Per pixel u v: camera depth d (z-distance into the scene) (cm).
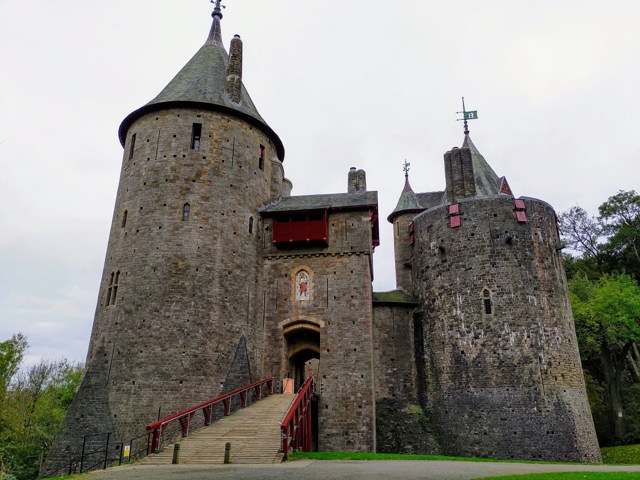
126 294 2641
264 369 2805
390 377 3100
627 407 3616
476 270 2988
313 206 3058
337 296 2883
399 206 4144
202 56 3447
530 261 2966
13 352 3844
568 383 2773
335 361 2748
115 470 1461
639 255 4741
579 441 2658
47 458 2256
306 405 2327
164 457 1702
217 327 2642
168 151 2902
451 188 3306
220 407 2472
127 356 2503
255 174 3123
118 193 3027
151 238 2728
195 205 2809
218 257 2767
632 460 2805
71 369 5522
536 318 2847
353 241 2980
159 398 2422
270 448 1739
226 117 3059
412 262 3447
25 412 4456
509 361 2778
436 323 3069
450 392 2880
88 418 2350
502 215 3061
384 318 3231
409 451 2805
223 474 1328
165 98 3044
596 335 3619
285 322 2875
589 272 4941
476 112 3891
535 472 1409
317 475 1296
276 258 3020
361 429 2606
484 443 2683
